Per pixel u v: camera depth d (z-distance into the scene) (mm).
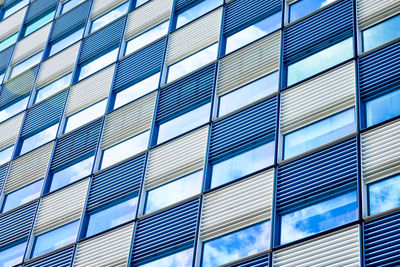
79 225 20438
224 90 20234
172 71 22891
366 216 14141
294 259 14453
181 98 21375
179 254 17109
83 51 27594
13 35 33750
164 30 24891
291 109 17719
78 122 24734
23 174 24609
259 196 16391
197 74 21594
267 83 19250
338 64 17469
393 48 16703
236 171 17781
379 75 16375
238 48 21078
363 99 16250
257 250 15555
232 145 18375
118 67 25094
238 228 16375
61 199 22031
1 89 30297
